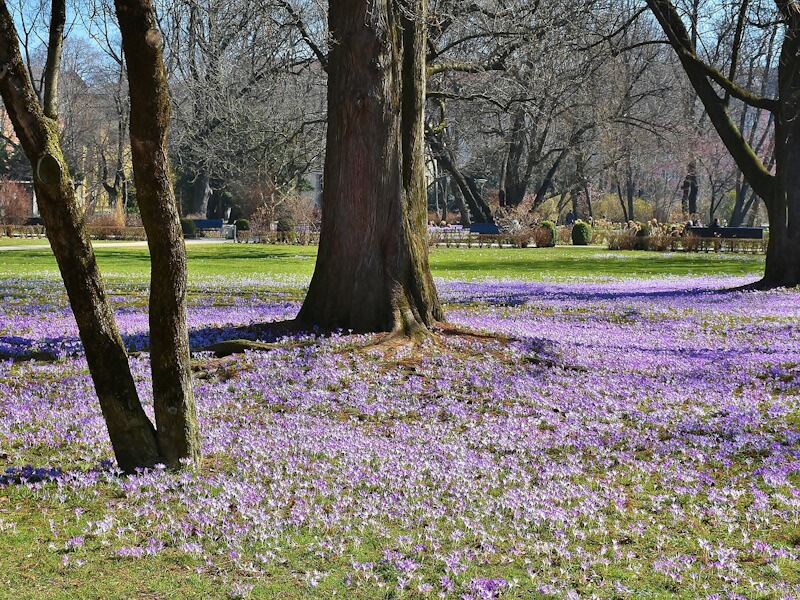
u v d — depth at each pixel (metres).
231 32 17.48
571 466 7.14
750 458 7.50
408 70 12.51
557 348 12.45
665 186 86.25
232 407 9.02
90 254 6.13
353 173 12.08
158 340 6.39
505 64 24.06
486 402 9.50
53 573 4.60
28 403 8.93
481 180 87.69
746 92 22.09
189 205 69.56
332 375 10.23
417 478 6.64
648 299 20.67
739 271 31.84
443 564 4.88
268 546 5.05
